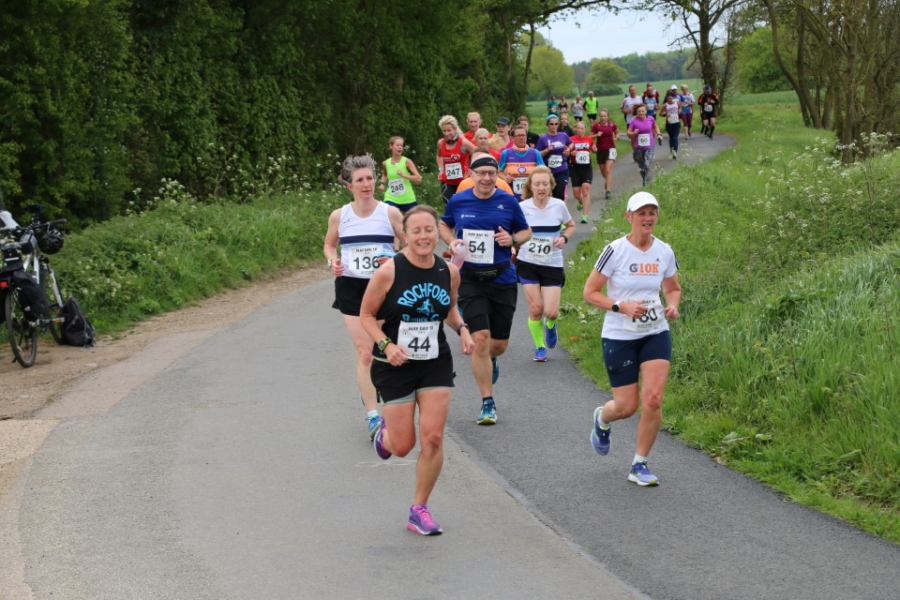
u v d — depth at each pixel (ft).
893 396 22.85
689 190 66.85
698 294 36.63
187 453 23.68
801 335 27.71
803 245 43.29
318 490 21.11
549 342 33.35
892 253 34.40
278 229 59.36
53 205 57.06
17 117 54.13
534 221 31.27
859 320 27.76
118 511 19.97
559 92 443.73
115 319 41.68
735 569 16.70
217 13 75.61
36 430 25.96
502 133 54.03
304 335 37.68
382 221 24.76
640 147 75.61
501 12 156.15
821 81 146.72
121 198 62.28
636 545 17.88
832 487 20.59
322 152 90.12
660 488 20.95
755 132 131.75
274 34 82.23
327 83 94.63
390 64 102.58
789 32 160.56
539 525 18.97
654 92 146.30
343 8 88.63
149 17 68.85
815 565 16.79
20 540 18.56
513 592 16.01
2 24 53.31
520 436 24.88
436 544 18.10
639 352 21.11
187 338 38.06
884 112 105.40
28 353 34.53
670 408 26.32
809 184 50.19
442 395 18.39
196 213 57.72
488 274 26.11
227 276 50.44
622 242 20.79
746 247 46.88
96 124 60.13
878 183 47.44
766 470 21.71
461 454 23.52
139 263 46.47
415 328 18.15
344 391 29.30
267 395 28.96
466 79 127.13
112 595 16.16
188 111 70.49
